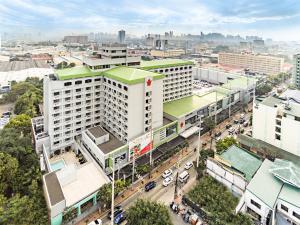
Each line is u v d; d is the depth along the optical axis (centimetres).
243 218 5844
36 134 9312
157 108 9012
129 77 8169
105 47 9625
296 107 8712
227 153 7931
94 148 8025
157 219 5353
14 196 6269
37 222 5600
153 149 8956
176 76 12269
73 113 8938
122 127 8500
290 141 8475
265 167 6994
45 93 8956
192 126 11112
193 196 6825
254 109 9456
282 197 5769
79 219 6106
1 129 9994
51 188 6228
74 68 9519
